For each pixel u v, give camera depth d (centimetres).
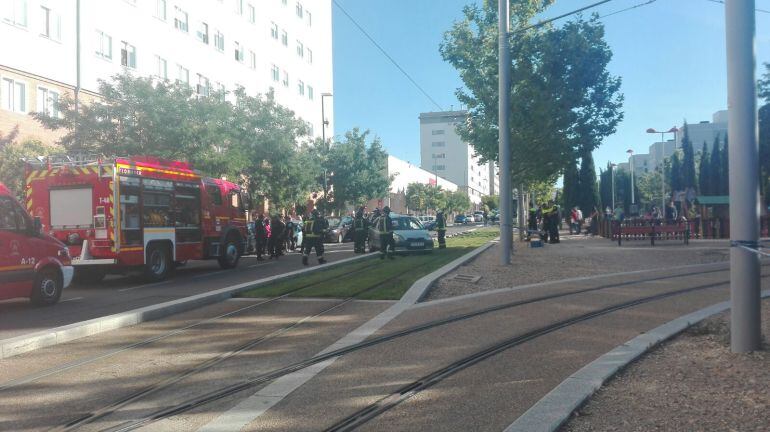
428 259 1881
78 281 1562
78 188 1437
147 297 1243
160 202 1581
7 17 2675
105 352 745
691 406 484
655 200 7575
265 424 478
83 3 3102
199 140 2486
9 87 2688
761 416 454
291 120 3497
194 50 4134
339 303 1069
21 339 753
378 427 467
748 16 629
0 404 546
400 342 754
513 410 496
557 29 1941
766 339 682
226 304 1097
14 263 1083
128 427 479
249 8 4891
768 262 1605
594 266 1586
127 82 2444
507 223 1619
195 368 659
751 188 629
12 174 2200
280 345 759
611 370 585
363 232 2377
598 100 1933
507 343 731
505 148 1627
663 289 1166
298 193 3734
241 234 1991
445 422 474
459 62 2094
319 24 6234
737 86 633
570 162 2022
